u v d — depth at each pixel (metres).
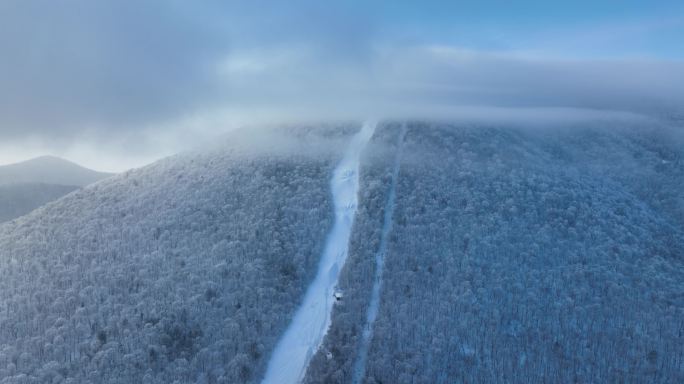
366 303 177.12
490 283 183.62
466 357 161.12
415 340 164.50
